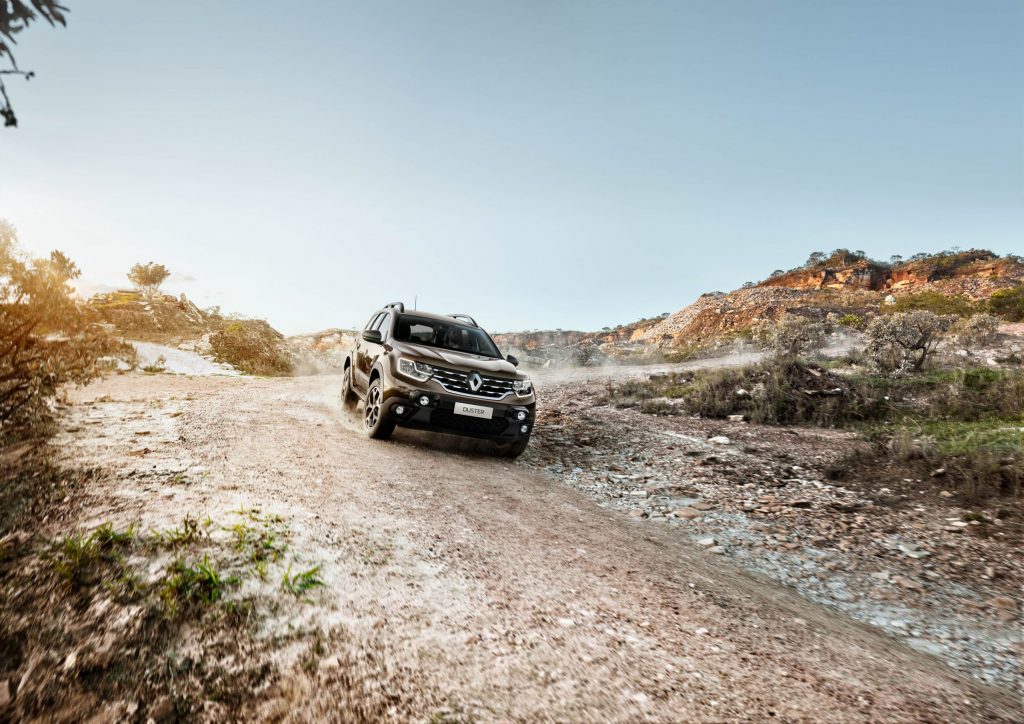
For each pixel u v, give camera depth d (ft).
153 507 9.57
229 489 11.32
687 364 78.13
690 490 18.58
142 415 18.99
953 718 6.43
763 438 28.27
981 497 17.31
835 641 8.46
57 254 12.57
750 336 101.50
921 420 32.04
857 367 56.18
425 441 21.86
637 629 7.74
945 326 54.85
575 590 8.91
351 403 26.96
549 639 7.07
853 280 429.79
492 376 19.99
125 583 6.94
